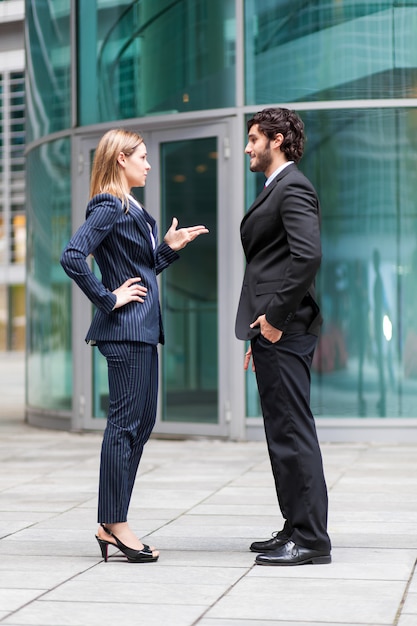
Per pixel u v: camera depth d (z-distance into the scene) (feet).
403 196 36.83
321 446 36.11
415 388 36.83
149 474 29.63
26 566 17.98
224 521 22.13
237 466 31.22
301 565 17.88
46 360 43.93
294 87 37.22
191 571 17.49
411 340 36.81
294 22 37.22
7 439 39.63
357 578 16.85
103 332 18.37
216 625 14.14
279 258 18.25
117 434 18.28
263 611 14.85
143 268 18.71
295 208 17.76
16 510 23.89
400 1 36.83
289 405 18.11
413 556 18.56
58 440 39.11
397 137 36.86
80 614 14.76
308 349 18.37
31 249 45.62
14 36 59.21
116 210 18.29
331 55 36.99
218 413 37.68
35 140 44.52
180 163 38.37
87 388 40.93
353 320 36.99
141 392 18.38
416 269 36.81
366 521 22.03
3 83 152.66
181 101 38.37
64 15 41.91
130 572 17.44
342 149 37.04
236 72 37.45
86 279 17.90
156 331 18.72
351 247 37.04
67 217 41.93
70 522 22.30
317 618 14.44
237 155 37.32
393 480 27.99
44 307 44.04
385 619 14.37
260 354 18.30
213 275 37.70
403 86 36.86
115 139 18.67
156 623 14.26
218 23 37.78
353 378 36.99
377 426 36.83
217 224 37.60
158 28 38.86
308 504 17.99
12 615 14.73
